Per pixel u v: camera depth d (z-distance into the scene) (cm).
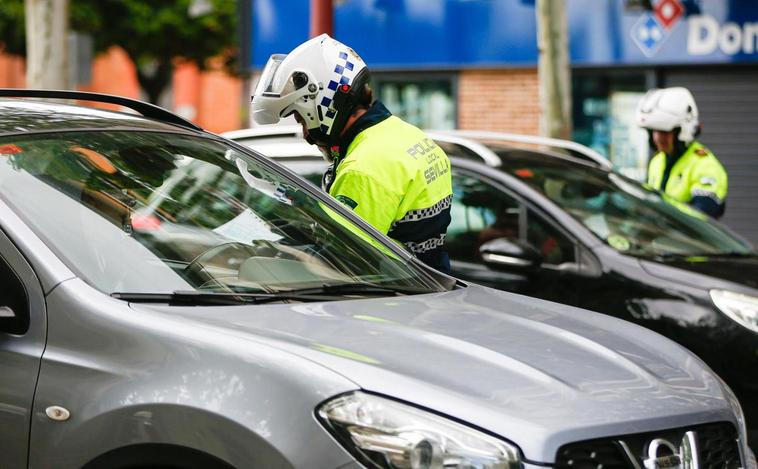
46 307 620
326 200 822
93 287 630
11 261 633
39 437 603
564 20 2295
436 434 544
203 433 565
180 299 644
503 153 1301
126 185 723
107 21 4928
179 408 572
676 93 1659
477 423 549
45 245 641
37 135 728
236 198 769
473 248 1198
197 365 582
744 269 1152
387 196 878
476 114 3050
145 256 677
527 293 1144
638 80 2911
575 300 1129
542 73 2309
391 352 596
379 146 887
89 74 2689
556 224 1170
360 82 904
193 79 7275
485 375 588
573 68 2961
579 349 655
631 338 710
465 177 1232
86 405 593
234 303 655
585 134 2969
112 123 785
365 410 551
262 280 703
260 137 1419
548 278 1143
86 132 756
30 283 627
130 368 593
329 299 693
